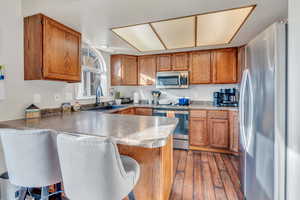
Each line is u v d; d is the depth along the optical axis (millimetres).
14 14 1652
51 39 1781
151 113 3406
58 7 1615
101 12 1737
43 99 2033
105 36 2486
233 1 1522
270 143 1082
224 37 2537
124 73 3762
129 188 947
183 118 3146
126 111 3230
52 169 1062
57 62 1854
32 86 1881
